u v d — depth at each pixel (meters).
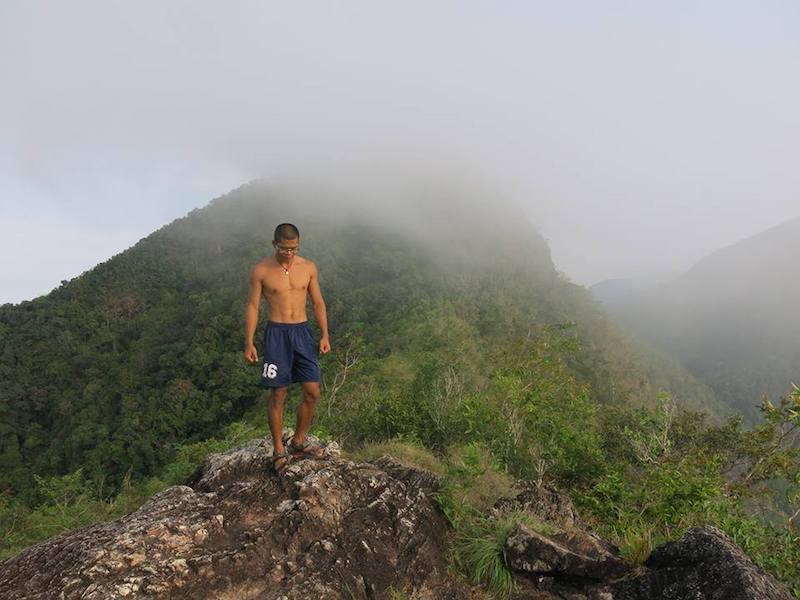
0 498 15.80
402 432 8.52
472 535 3.89
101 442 45.75
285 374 3.97
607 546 3.94
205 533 3.26
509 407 7.69
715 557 3.20
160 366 56.28
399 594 3.26
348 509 3.71
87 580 2.76
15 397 56.72
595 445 7.04
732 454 11.08
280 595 2.94
